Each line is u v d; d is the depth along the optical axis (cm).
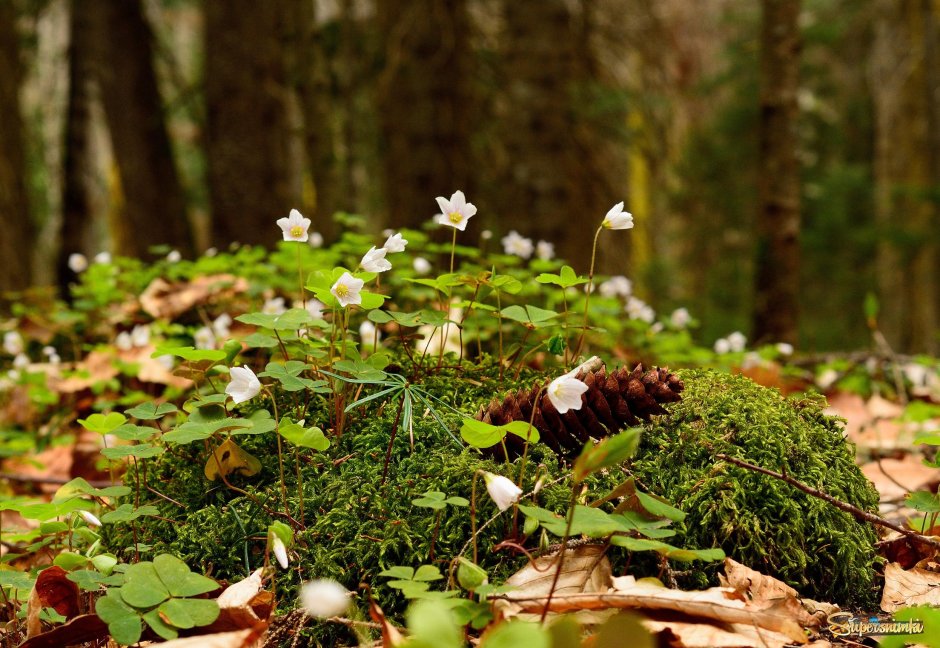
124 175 222
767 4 156
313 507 65
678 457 66
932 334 288
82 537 66
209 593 62
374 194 262
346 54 236
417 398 68
